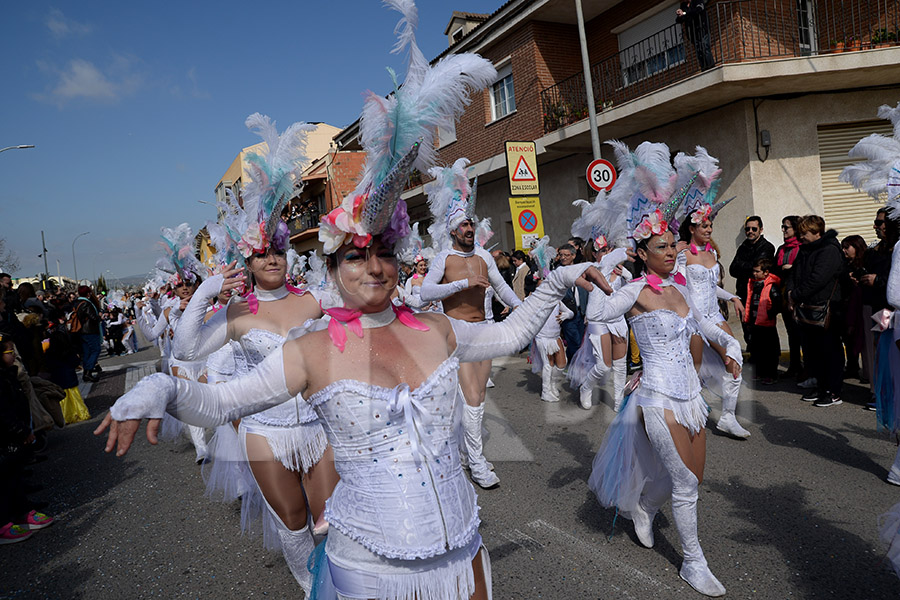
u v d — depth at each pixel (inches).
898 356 146.4
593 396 137.7
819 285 218.2
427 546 64.3
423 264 358.0
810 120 399.9
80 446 264.4
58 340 307.9
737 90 380.2
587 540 136.4
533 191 368.5
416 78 72.0
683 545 116.8
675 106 410.3
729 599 109.4
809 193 404.2
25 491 198.1
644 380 122.0
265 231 119.5
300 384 68.0
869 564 117.7
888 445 180.5
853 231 413.4
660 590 114.3
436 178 193.3
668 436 115.3
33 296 346.3
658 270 125.1
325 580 72.9
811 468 166.9
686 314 125.5
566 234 570.3
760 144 397.1
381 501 64.7
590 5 512.7
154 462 229.1
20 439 170.6
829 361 220.7
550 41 545.3
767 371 257.1
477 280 171.3
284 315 122.2
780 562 120.6
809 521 136.9
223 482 125.0
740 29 407.5
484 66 72.9
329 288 72.9
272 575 136.7
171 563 146.0
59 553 156.8
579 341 260.7
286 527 113.3
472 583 68.5
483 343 77.2
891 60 355.6
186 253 184.1
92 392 382.6
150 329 216.2
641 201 128.2
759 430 200.4
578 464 177.0
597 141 402.9
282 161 123.0
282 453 109.0
